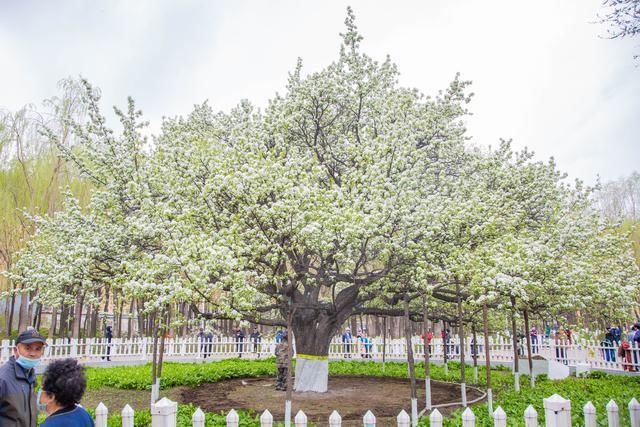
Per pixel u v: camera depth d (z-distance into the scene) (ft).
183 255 33.40
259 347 78.79
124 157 48.34
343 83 53.47
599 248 55.83
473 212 38.52
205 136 56.59
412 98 51.96
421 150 45.14
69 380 13.74
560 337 73.26
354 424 32.78
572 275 42.65
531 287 39.99
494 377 53.78
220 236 38.55
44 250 71.61
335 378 55.72
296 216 36.86
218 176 38.22
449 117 54.85
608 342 64.49
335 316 45.29
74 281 43.88
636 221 96.43
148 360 70.28
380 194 38.01
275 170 39.01
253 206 37.27
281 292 40.50
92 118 48.55
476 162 50.96
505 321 55.01
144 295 34.63
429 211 38.06
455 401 40.60
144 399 41.78
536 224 51.85
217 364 62.80
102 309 128.47
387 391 45.78
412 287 41.19
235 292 33.91
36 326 96.12
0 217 83.97
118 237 43.21
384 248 38.70
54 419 13.46
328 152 52.65
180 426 27.71
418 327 107.65
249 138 46.83
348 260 40.55
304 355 45.50
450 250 39.42
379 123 50.65
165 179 45.55
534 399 36.37
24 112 88.07
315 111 52.60
